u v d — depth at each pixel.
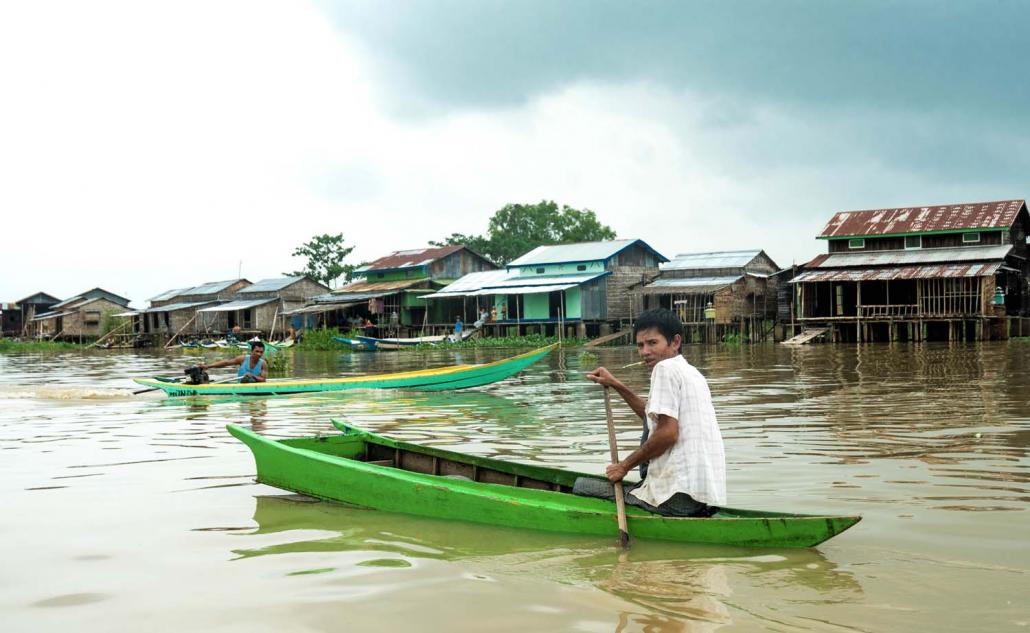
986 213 36.22
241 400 14.23
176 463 7.93
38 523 5.70
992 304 33.38
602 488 5.67
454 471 6.88
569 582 4.36
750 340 39.56
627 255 43.66
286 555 4.92
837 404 11.90
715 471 5.07
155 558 4.89
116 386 18.39
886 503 5.83
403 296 49.34
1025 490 6.17
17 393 15.27
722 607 3.95
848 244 38.53
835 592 4.11
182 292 63.25
